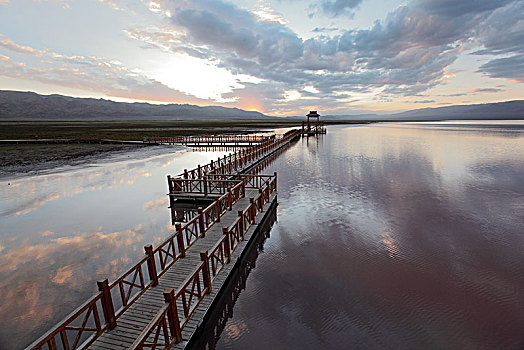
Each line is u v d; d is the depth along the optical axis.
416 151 31.11
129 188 16.23
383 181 17.12
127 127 108.62
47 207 12.82
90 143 44.09
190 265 6.98
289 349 4.89
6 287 6.74
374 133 65.56
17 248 8.83
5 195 14.81
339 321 5.52
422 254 8.07
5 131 75.75
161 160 27.28
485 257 7.83
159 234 9.98
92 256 8.32
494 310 5.69
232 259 7.33
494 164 22.27
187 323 5.04
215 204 9.77
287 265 7.67
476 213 11.26
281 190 15.40
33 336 5.17
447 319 5.47
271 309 5.95
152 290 5.97
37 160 27.14
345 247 8.62
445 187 15.44
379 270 7.30
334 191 15.01
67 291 6.58
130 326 4.91
